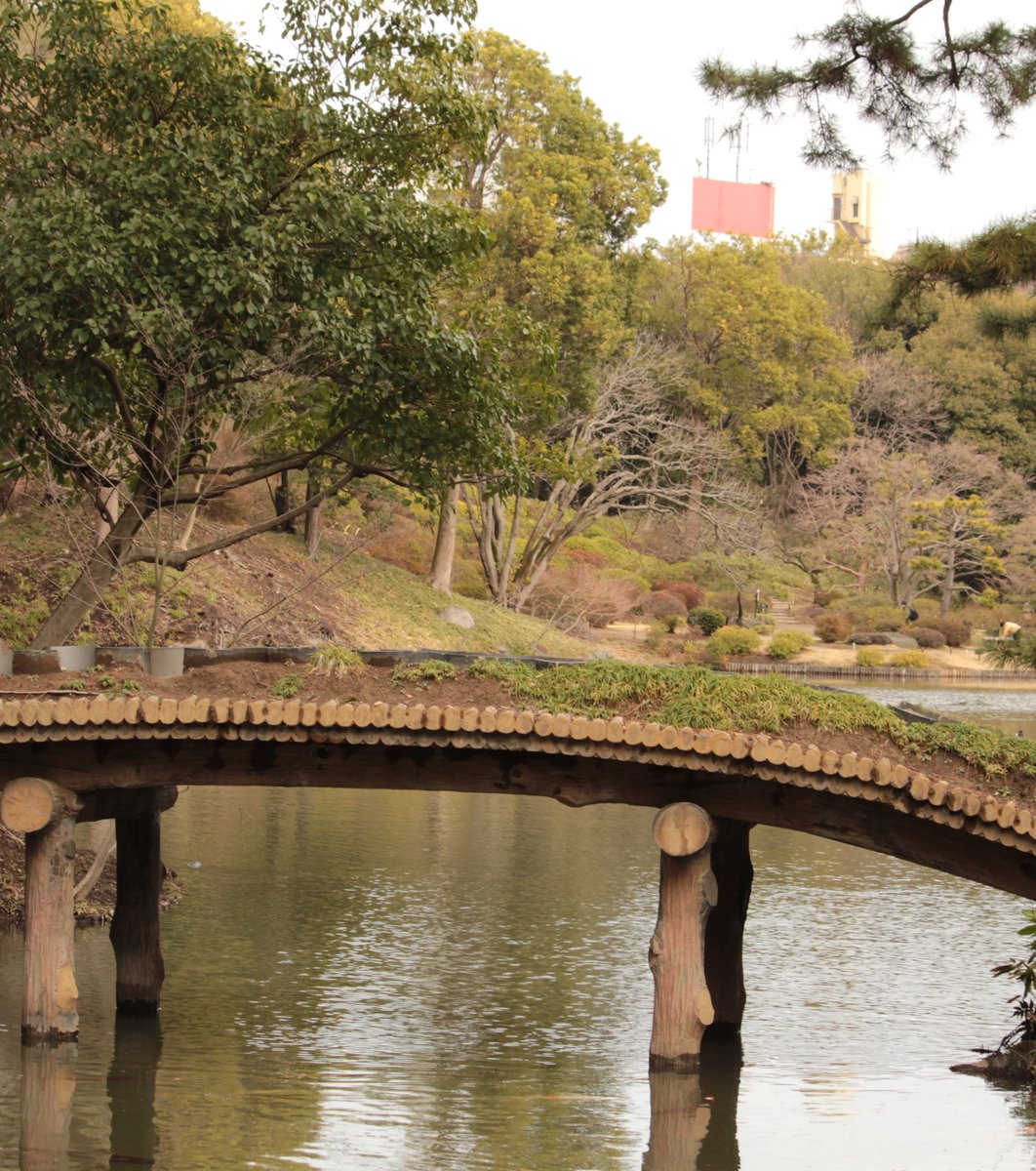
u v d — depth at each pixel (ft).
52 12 41.65
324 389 49.01
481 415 46.32
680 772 28.60
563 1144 25.84
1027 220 36.32
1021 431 180.96
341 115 43.73
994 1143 26.37
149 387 45.78
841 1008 35.83
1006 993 37.50
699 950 28.94
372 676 30.53
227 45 42.01
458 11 44.06
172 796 33.96
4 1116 26.43
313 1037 31.96
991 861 27.40
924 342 192.54
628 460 148.66
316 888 47.34
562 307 112.57
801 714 28.27
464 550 136.46
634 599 142.61
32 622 72.33
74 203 39.11
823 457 171.83
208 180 41.32
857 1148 25.99
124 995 33.68
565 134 119.75
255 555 93.66
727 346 157.48
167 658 32.91
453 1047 31.58
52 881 30.07
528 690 29.35
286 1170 24.23
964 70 38.14
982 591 171.32
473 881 49.32
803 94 39.06
